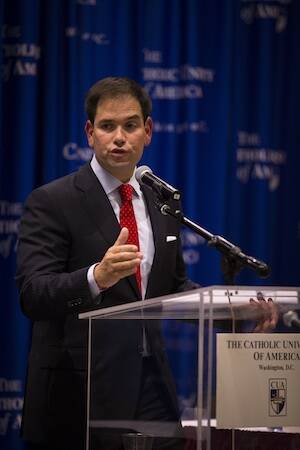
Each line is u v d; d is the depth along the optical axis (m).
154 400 3.57
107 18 8.70
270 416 3.51
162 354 3.56
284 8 9.29
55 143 8.50
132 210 5.13
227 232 9.09
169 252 5.15
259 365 3.51
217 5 9.06
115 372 3.75
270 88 9.23
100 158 5.06
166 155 8.89
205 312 3.38
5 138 8.45
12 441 8.27
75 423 4.77
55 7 8.50
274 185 9.25
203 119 9.00
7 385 8.33
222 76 9.02
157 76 8.87
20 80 8.41
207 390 3.37
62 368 4.83
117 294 4.88
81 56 8.61
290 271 9.26
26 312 4.70
